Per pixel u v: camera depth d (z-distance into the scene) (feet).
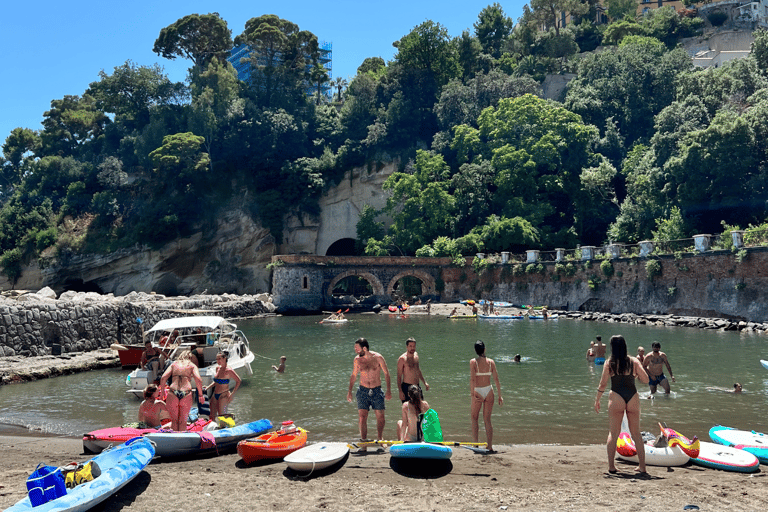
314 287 188.96
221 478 28.07
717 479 27.02
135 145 251.39
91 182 254.06
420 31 276.00
